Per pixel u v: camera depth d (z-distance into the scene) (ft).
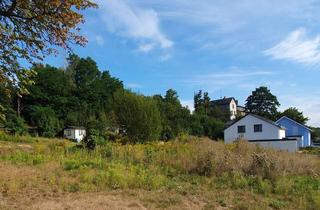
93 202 33.81
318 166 65.21
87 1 37.14
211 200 37.50
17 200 33.63
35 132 188.03
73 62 280.92
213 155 55.21
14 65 36.19
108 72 279.28
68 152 66.28
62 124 212.23
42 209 30.99
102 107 241.14
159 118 112.98
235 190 42.63
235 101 358.02
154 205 34.27
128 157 61.21
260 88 315.78
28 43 37.55
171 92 258.78
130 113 109.19
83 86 258.37
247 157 57.36
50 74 237.04
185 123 210.38
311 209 35.27
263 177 49.39
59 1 35.50
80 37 39.52
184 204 35.24
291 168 59.36
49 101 231.09
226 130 185.88
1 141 102.17
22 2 35.04
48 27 37.58
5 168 47.91
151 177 44.98
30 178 42.04
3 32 34.60
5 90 38.60
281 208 35.55
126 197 36.47
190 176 50.19
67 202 33.47
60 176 44.19
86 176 42.65
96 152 65.62
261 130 177.47
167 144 78.74
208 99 344.69
